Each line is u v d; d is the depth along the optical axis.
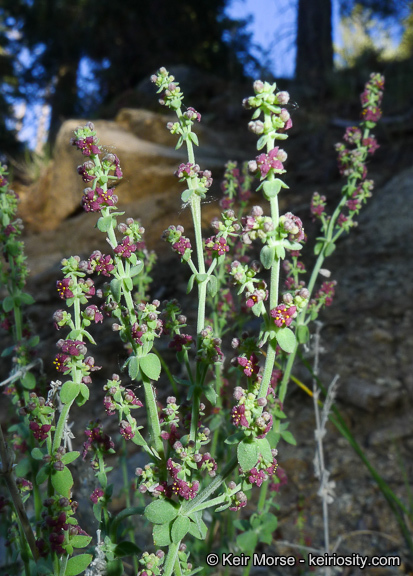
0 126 13.12
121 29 12.73
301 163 6.66
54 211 7.40
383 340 3.76
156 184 6.21
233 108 9.04
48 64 14.38
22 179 10.12
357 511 2.80
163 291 4.48
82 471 1.76
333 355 3.71
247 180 2.32
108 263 1.25
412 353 3.63
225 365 2.33
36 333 4.23
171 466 1.28
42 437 1.28
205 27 12.83
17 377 1.65
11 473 1.28
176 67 10.52
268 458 1.10
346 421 3.34
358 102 8.30
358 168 2.01
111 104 10.98
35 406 1.31
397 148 6.15
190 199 1.32
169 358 3.58
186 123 1.34
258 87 1.04
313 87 9.79
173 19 12.66
